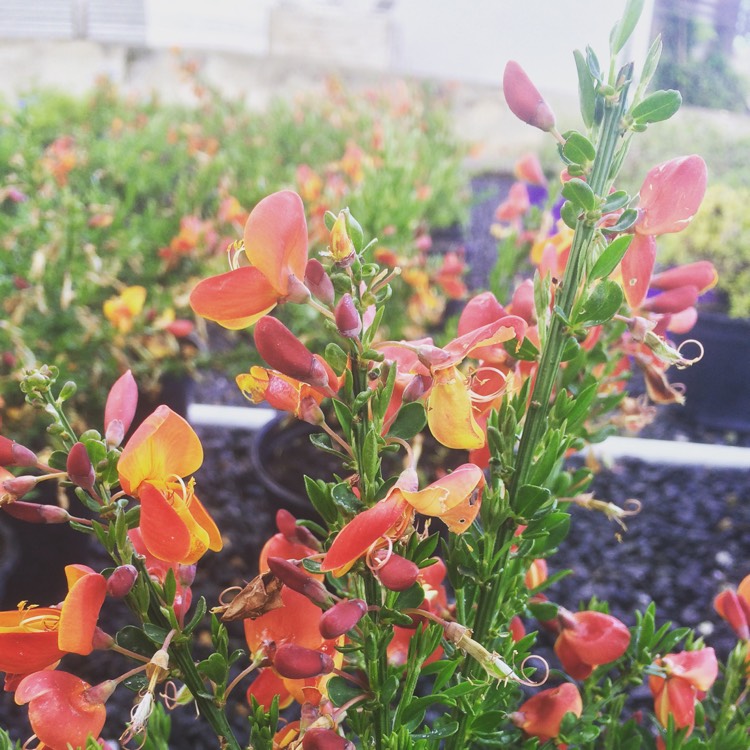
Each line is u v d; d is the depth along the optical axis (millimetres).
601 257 146
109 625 444
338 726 150
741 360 711
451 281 546
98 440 141
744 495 609
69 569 139
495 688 175
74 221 552
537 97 157
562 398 175
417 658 154
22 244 588
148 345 538
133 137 1032
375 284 138
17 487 141
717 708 228
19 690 133
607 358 211
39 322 523
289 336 134
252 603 149
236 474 589
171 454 136
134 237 647
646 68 146
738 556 535
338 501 136
